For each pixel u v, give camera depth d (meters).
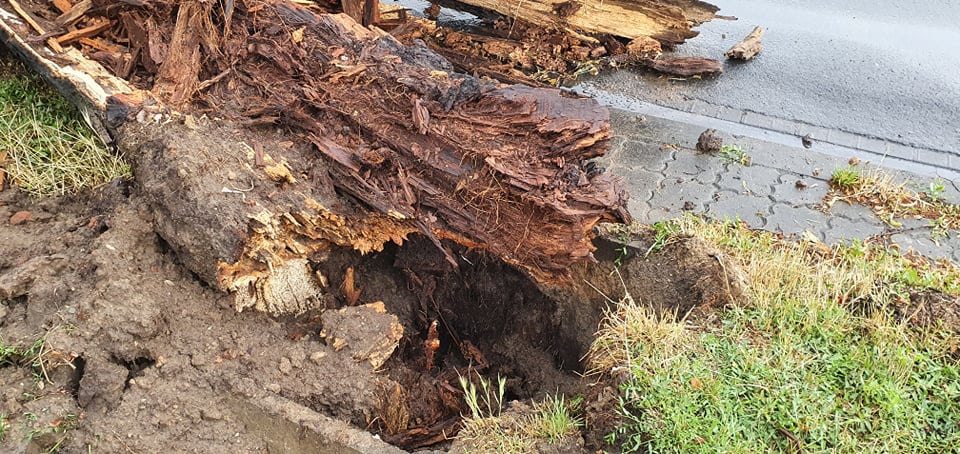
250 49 3.25
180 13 3.24
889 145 3.90
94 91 3.19
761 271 3.08
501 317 3.32
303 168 3.06
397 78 3.10
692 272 3.08
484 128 2.97
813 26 4.75
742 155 3.75
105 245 2.94
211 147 3.03
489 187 2.90
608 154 3.77
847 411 2.74
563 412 2.80
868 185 3.62
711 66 4.30
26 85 3.45
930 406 2.75
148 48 3.28
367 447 2.70
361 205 3.03
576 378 3.12
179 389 2.80
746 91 4.21
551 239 2.90
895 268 3.14
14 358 2.78
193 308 2.95
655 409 2.75
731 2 4.98
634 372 2.82
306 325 3.07
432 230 2.99
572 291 3.21
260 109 3.14
